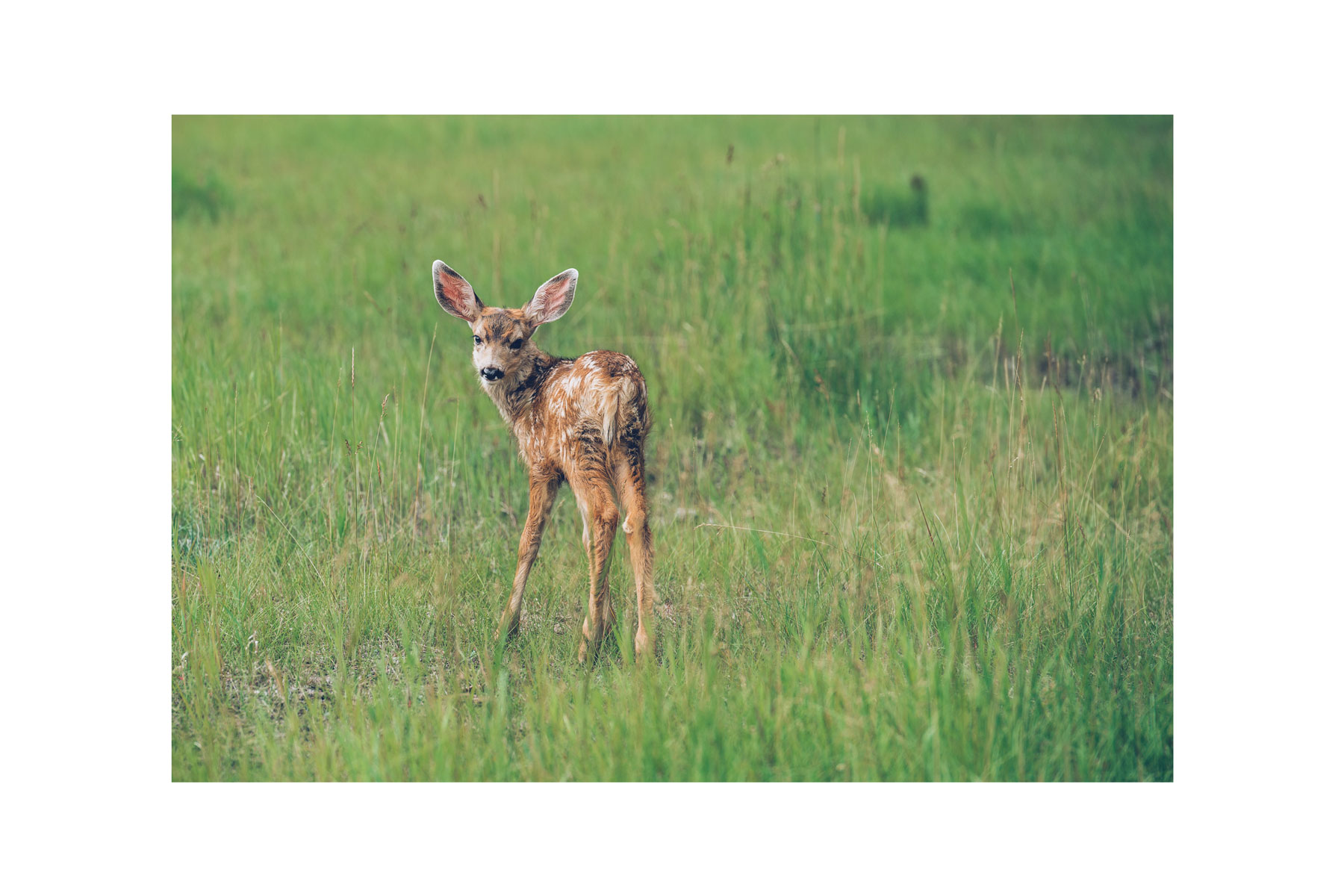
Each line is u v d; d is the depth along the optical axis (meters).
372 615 11.45
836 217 17.22
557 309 11.02
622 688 9.95
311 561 12.18
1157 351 17.69
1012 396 13.30
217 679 10.52
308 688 10.77
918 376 16.56
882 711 9.62
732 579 11.89
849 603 11.16
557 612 11.72
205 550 12.60
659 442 14.79
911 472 13.96
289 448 13.68
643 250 19.38
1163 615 11.99
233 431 13.58
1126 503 13.88
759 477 14.27
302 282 18.73
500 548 12.64
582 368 10.50
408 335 17.19
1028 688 10.17
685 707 9.74
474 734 9.84
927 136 29.16
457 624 11.38
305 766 9.70
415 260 19.62
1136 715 10.28
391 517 12.91
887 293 18.64
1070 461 14.12
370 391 15.14
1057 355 17.25
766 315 16.44
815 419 15.40
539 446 10.81
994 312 18.50
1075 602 11.49
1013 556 11.91
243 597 11.51
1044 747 9.73
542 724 9.74
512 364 10.84
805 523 12.85
